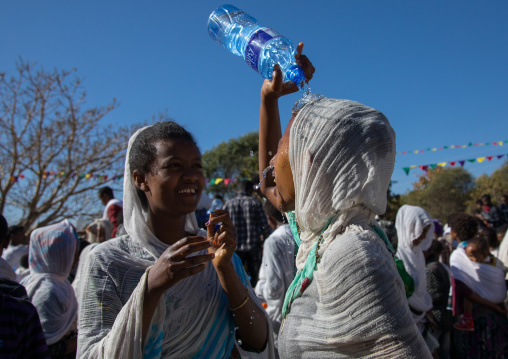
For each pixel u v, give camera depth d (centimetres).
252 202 596
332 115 127
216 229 172
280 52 177
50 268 297
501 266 443
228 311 177
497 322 421
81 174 1197
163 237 179
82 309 160
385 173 125
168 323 160
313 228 133
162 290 141
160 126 180
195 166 176
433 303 400
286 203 154
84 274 166
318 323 120
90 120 1268
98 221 578
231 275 170
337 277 116
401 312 111
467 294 414
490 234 552
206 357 165
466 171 3191
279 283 332
